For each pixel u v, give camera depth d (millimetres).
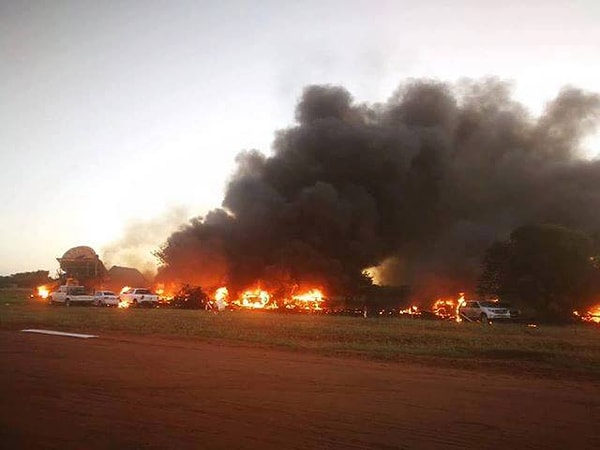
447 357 16281
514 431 7676
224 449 6582
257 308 49094
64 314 33094
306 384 11008
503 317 35062
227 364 13695
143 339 19969
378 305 51562
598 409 9219
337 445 6832
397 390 10531
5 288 85625
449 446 6895
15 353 15320
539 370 13758
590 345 19734
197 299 50438
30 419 7891
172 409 8617
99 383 10789
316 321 31938
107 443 6773
